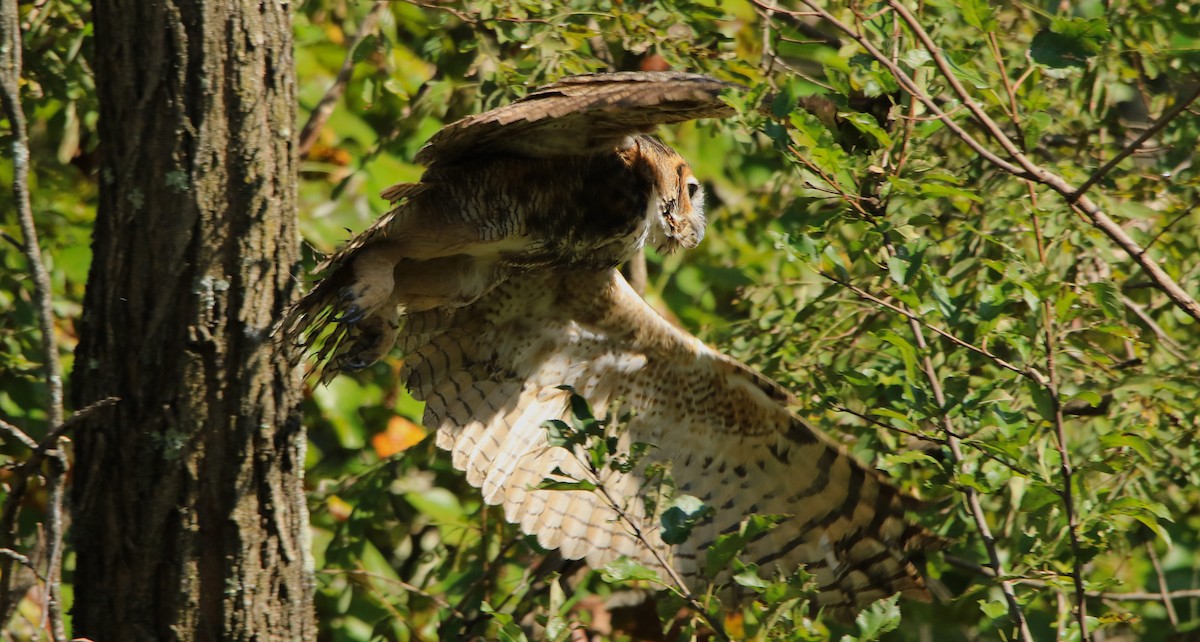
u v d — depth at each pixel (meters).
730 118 9.47
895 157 9.78
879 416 10.02
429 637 12.29
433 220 8.73
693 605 8.04
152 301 8.23
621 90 7.62
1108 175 10.89
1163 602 11.74
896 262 8.53
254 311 8.35
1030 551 8.58
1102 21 8.55
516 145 8.86
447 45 12.52
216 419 8.34
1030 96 8.93
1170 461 10.55
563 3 11.51
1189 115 10.84
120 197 8.25
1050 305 9.15
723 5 13.22
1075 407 10.70
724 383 10.91
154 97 8.12
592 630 11.82
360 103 14.30
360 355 8.79
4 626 7.86
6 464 7.88
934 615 13.16
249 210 8.30
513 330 10.91
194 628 8.41
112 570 8.43
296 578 8.73
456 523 12.16
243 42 8.24
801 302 11.73
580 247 9.66
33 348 12.01
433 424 10.95
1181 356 10.65
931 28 10.34
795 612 7.81
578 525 11.08
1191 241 11.02
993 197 10.31
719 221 13.42
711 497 11.16
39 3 11.03
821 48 12.80
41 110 12.47
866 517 10.83
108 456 8.37
